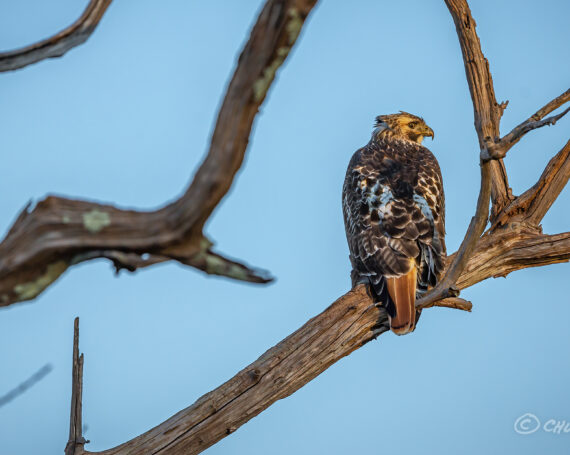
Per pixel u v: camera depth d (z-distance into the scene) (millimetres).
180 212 5402
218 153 5199
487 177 9102
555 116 8250
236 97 5129
